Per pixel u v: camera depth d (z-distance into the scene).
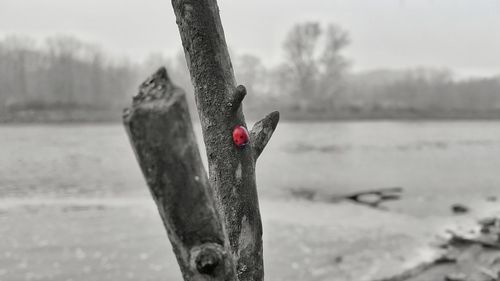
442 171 26.77
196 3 1.87
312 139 49.94
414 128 69.50
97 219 14.22
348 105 99.00
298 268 9.51
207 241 1.25
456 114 95.06
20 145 40.78
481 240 11.60
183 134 1.14
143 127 1.12
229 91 1.92
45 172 25.64
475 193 19.67
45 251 10.71
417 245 11.37
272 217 14.68
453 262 10.05
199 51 1.89
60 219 14.20
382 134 57.34
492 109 99.12
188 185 1.18
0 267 9.52
